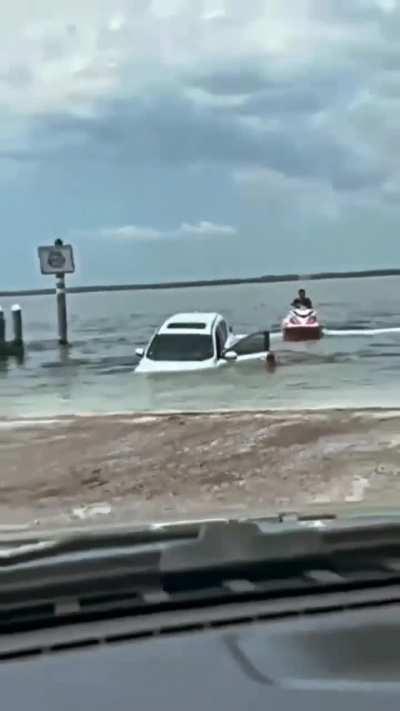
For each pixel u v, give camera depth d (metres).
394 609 2.25
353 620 2.15
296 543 2.60
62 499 9.34
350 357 23.59
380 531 2.71
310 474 10.20
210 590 2.40
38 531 3.16
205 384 19.33
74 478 10.32
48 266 29.52
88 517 8.51
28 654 1.99
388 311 39.47
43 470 10.76
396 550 2.68
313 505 8.61
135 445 12.12
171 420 13.93
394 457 10.91
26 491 9.70
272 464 10.77
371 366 21.66
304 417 13.92
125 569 2.43
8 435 13.07
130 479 10.22
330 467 10.50
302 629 2.09
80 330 34.62
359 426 13.07
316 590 2.42
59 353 26.95
